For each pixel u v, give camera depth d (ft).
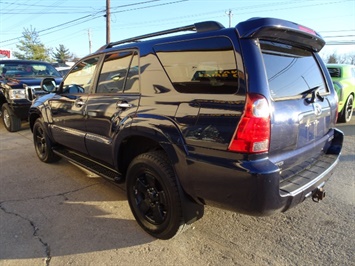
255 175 6.53
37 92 20.44
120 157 10.24
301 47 9.33
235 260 8.06
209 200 7.55
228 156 6.89
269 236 9.16
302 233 9.25
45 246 8.81
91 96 11.68
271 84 7.35
